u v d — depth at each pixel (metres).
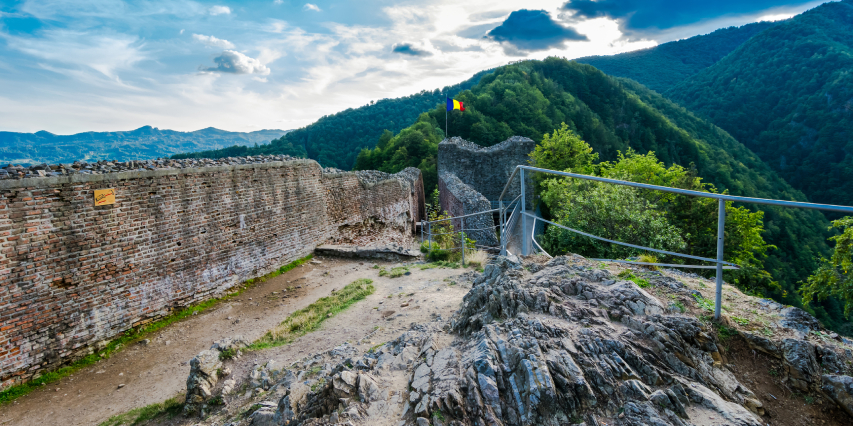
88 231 7.98
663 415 2.86
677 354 3.36
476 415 3.08
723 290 4.43
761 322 3.64
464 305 5.55
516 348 3.49
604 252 12.12
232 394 5.82
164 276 9.49
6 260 6.84
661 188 3.83
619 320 3.88
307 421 3.73
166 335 8.87
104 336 8.26
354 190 17.95
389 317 7.95
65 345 7.62
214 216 10.80
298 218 13.97
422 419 3.11
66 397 6.77
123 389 6.94
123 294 8.62
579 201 13.66
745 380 3.20
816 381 3.07
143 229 9.01
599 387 3.15
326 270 13.19
